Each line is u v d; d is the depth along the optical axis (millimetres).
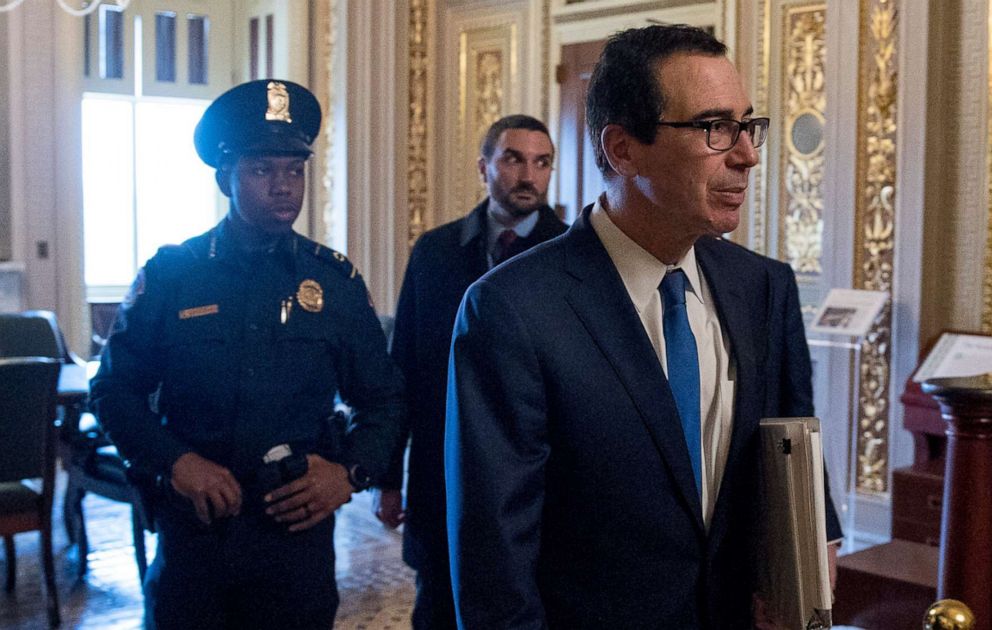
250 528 2131
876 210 4488
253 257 2262
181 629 2127
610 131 1465
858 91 4508
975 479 2234
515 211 2705
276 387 2203
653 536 1438
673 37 1424
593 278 1496
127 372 2223
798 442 1422
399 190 6574
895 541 3738
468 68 6426
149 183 8391
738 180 1411
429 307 2719
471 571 1401
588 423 1438
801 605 1413
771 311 1636
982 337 4078
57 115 6668
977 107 4223
